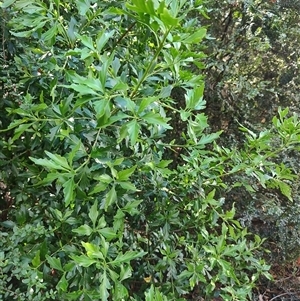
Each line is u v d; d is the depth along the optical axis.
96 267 1.07
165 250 1.43
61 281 1.08
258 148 1.37
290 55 2.47
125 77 1.11
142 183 1.41
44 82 1.23
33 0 1.06
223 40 2.40
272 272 2.49
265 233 2.42
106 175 1.00
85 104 1.09
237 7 2.29
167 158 2.11
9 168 1.29
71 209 1.18
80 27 1.19
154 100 0.97
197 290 1.72
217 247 1.40
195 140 1.22
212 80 2.42
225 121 2.51
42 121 1.10
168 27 0.84
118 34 1.35
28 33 1.06
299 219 2.33
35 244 1.21
